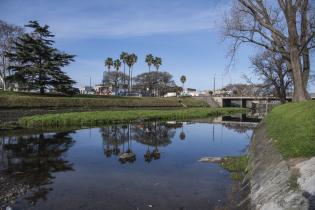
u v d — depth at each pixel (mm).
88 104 58594
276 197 6324
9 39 60281
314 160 7086
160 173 13055
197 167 14203
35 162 15609
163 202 9172
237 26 24359
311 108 13930
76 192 10305
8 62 62000
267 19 22047
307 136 8914
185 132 31016
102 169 13938
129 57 110750
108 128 33094
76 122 36469
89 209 8633
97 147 20703
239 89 121188
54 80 61406
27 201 9375
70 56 63344
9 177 12484
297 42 21344
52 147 20562
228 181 11516
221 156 17250
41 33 60406
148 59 120625
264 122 23234
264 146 12344
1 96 43750
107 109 61219
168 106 83625
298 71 21672
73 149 19812
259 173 9328
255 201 7309
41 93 60312
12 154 17875
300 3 21000
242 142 23781
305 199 5332
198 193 10023
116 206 8859
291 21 20984
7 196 9875
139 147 20891
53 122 34688
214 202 9047
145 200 9383
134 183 11438
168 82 134500
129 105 70312
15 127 31719
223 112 73312
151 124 39188
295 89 22062
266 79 50750
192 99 101938
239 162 14570
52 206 8906
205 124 41344
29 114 42219
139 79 133000
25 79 58188
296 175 6613
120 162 15586
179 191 10297
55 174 13016
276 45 23219
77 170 13742
